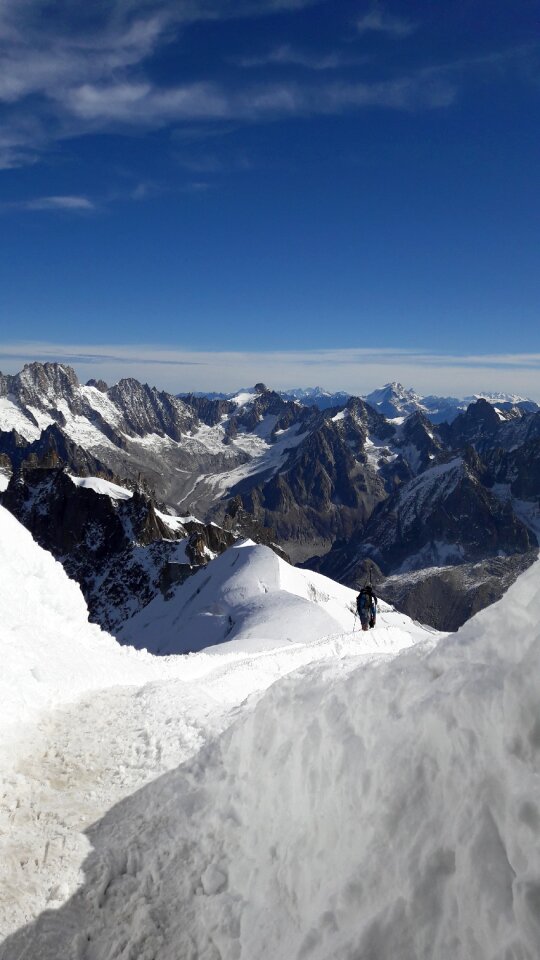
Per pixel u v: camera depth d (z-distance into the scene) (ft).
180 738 38.91
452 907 15.58
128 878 27.04
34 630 52.26
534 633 18.66
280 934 20.53
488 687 18.17
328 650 93.15
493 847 15.47
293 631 227.20
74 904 25.95
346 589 383.86
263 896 22.59
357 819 20.51
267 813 25.48
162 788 32.48
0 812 31.96
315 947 18.25
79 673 50.06
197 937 23.06
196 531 612.29
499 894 14.67
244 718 32.09
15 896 26.18
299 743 25.48
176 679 52.85
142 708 44.91
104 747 39.09
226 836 26.66
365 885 18.30
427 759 19.12
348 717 23.99
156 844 28.32
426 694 20.98
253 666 72.84
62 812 32.22
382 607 201.87
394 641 108.78
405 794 19.11
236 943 21.71
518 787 15.56
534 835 14.65
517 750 16.37
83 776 35.88
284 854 22.94
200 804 29.58
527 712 16.49
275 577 331.98
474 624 22.67
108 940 24.22
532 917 13.56
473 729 17.85
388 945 16.21
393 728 21.22
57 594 60.64
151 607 483.10
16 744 38.45
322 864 20.92
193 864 26.45
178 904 24.89
